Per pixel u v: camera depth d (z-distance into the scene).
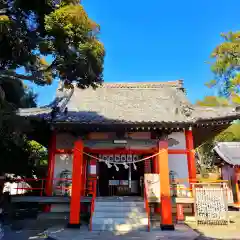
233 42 30.25
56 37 8.16
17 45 8.31
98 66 9.21
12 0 8.25
